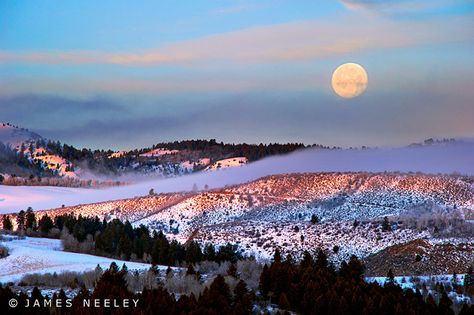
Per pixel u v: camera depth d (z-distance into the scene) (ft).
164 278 520.83
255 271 547.08
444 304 439.63
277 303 465.06
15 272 556.51
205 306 401.90
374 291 460.55
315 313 438.40
